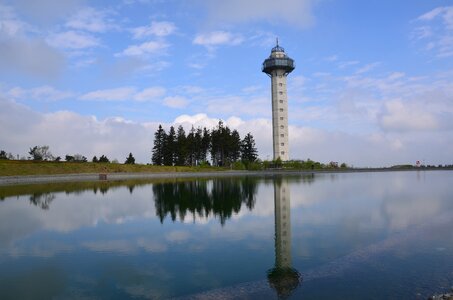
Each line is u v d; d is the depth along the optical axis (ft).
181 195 150.20
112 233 78.02
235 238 71.72
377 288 43.24
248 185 199.82
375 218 89.04
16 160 304.50
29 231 80.53
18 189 182.39
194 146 428.97
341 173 375.45
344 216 93.09
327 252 59.72
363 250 59.62
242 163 415.64
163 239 71.92
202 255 60.29
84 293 44.75
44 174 272.31
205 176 317.22
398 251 58.13
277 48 406.21
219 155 451.94
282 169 375.66
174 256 59.98
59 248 65.82
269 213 100.73
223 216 97.19
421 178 265.75
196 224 86.79
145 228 82.94
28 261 57.88
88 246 67.05
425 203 114.93
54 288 46.47
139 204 123.24
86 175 273.95
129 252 62.64
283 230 77.97
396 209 103.09
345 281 45.96
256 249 63.16
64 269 53.83
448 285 43.29
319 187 181.37
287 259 56.80
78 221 92.43
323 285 45.01
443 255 55.31
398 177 281.74
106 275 50.93
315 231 75.97
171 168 379.76
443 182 214.69
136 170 351.05
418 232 71.41
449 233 69.72
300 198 133.69
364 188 173.68
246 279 48.44
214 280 48.37
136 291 45.19
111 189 180.75
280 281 47.16
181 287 46.16
